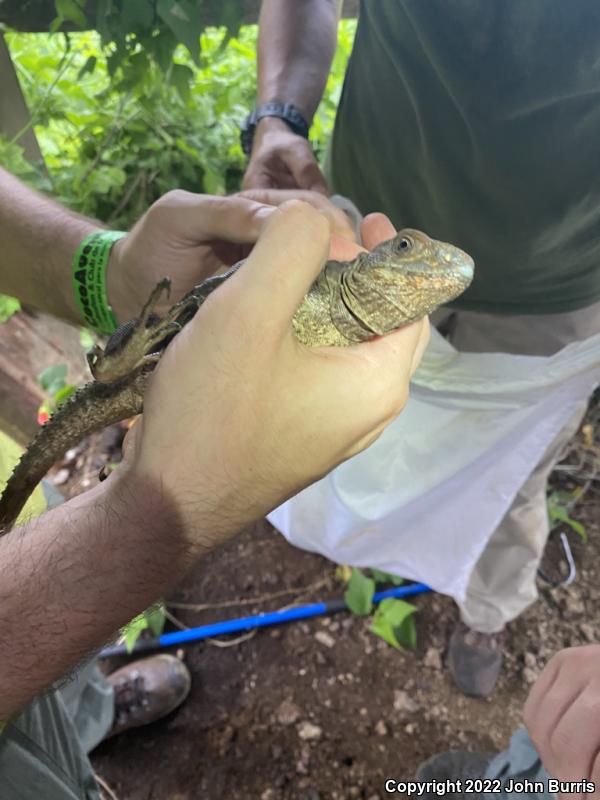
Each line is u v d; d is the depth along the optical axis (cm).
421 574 51
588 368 38
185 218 33
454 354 41
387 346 27
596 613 59
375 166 44
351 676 55
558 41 30
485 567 51
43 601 23
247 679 55
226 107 68
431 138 37
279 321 22
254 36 77
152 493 23
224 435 23
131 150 65
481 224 39
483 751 50
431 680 55
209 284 30
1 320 65
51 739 36
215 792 49
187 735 52
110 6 48
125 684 52
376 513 48
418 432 45
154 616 56
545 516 50
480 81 32
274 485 24
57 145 71
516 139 34
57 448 35
